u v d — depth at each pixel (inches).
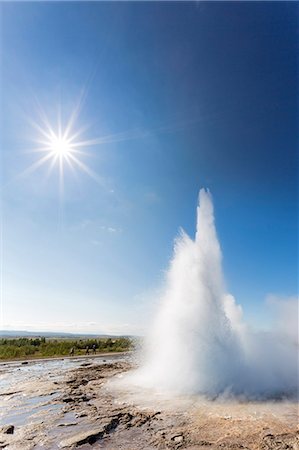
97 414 435.2
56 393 585.3
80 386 653.3
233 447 318.3
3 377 784.9
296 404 482.6
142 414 433.1
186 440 338.0
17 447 325.7
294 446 319.3
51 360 1249.4
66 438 345.7
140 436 353.1
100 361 1210.6
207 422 398.0
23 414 446.9
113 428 381.4
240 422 395.5
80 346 1884.8
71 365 1059.3
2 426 385.1
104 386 646.5
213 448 316.8
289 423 390.3
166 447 321.1
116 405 488.7
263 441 331.9
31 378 763.4
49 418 422.9
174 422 400.5
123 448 320.5
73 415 434.6
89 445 328.2
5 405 497.7
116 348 1897.1
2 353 1386.6
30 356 1408.7
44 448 322.3
